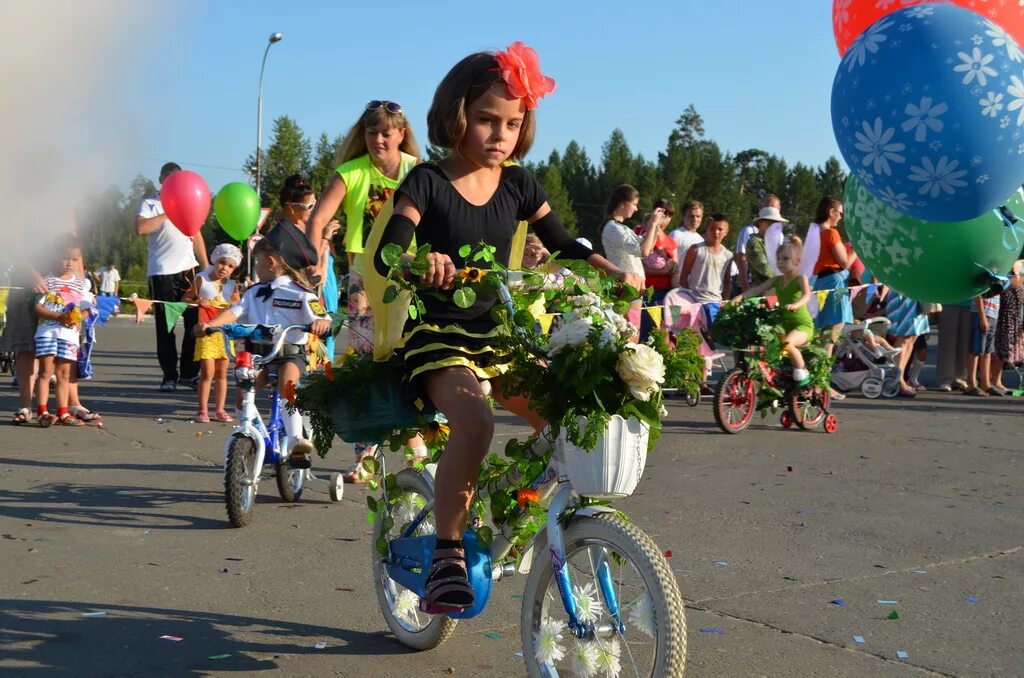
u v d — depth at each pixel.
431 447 3.13
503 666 3.10
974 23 3.79
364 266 2.88
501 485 2.86
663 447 7.50
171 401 9.73
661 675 2.37
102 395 10.09
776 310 8.34
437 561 2.72
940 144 3.71
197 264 10.62
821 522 5.08
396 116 5.03
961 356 11.67
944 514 5.29
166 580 3.96
